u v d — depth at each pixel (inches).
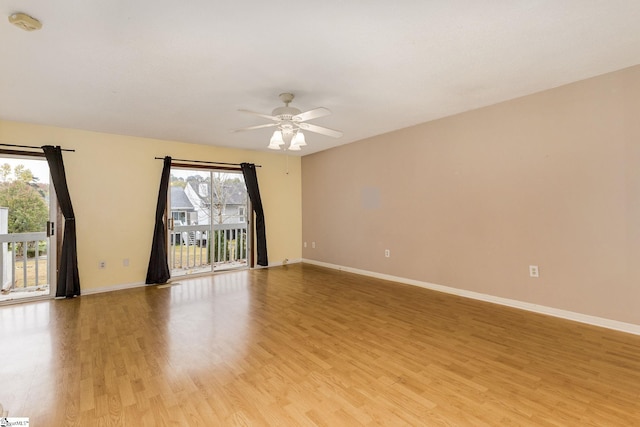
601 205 111.4
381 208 193.2
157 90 115.9
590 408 68.6
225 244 231.6
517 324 116.6
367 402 71.8
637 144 104.0
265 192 238.7
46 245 162.7
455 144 153.8
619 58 97.9
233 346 101.3
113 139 177.2
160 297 158.2
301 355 94.8
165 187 188.9
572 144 117.5
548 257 124.7
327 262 235.5
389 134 186.2
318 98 127.2
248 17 72.6
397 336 107.9
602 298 112.1
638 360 88.9
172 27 76.4
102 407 70.3
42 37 79.6
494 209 140.4
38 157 157.3
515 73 107.0
